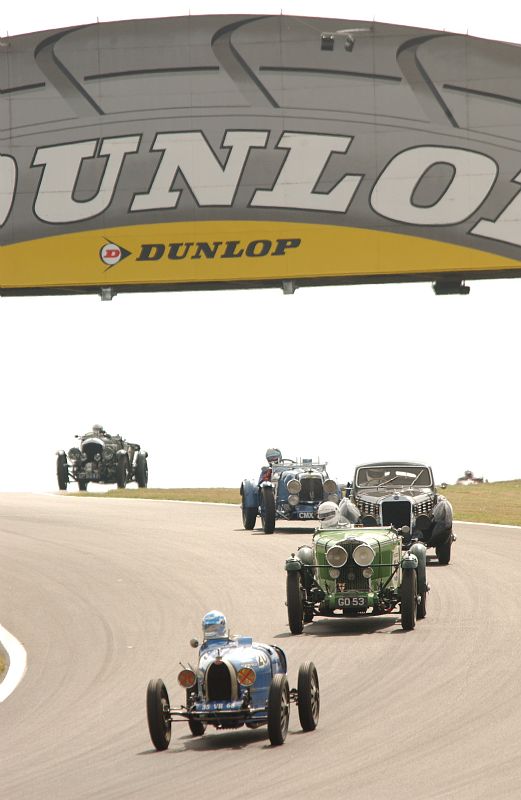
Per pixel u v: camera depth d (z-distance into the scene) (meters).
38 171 119.62
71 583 71.50
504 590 62.75
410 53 115.50
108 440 142.25
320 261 116.19
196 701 34.50
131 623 58.47
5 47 119.94
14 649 53.94
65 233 119.25
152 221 118.31
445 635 51.06
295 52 116.50
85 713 40.50
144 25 118.44
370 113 115.62
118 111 118.75
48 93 119.50
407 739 33.53
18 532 97.12
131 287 120.31
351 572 54.12
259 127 116.94
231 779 29.88
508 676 41.94
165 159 118.00
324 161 116.00
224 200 117.19
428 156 115.31
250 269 116.81
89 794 29.16
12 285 119.62
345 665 45.84
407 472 74.94
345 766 30.72
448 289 117.19
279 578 69.88
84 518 107.44
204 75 117.62
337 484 90.50
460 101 115.00
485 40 114.81
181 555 81.12
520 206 114.31
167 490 141.12
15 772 32.25
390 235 115.50
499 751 31.55
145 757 33.22
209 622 35.91
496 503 123.94
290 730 35.62
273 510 91.00
